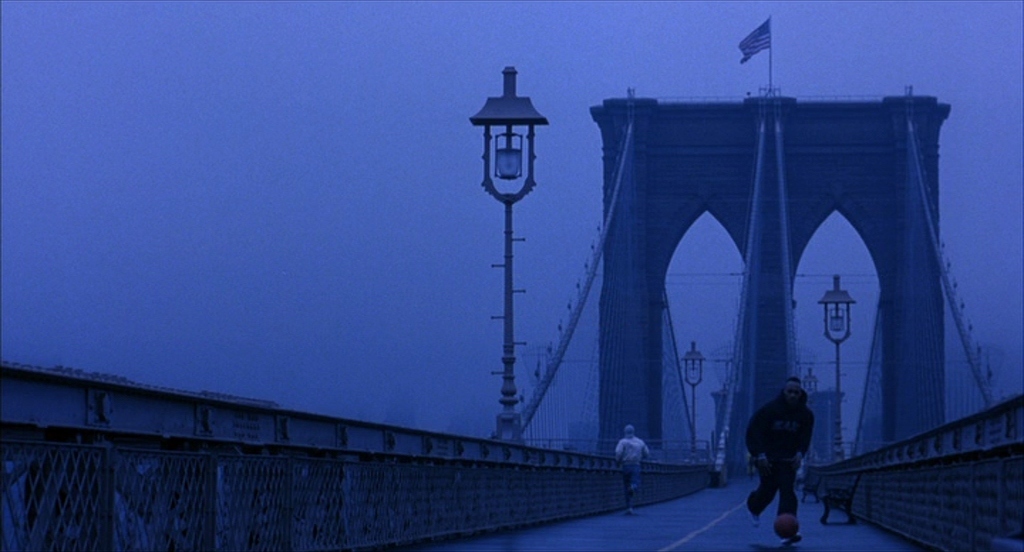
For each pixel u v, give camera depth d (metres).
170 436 12.26
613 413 124.88
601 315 132.25
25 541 9.54
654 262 162.00
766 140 163.25
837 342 99.31
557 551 20.94
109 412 11.04
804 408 23.03
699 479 95.62
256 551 14.69
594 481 41.91
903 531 26.11
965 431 17.97
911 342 154.00
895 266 161.75
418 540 22.27
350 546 18.56
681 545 22.98
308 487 16.72
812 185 163.50
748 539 25.14
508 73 33.72
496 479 28.31
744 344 150.00
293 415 16.05
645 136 163.12
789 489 22.95
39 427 9.96
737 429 143.12
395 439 20.92
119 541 11.08
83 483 10.48
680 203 163.12
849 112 163.88
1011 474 14.38
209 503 13.12
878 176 163.12
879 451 31.86
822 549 22.33
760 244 159.38
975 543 16.92
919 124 162.62
